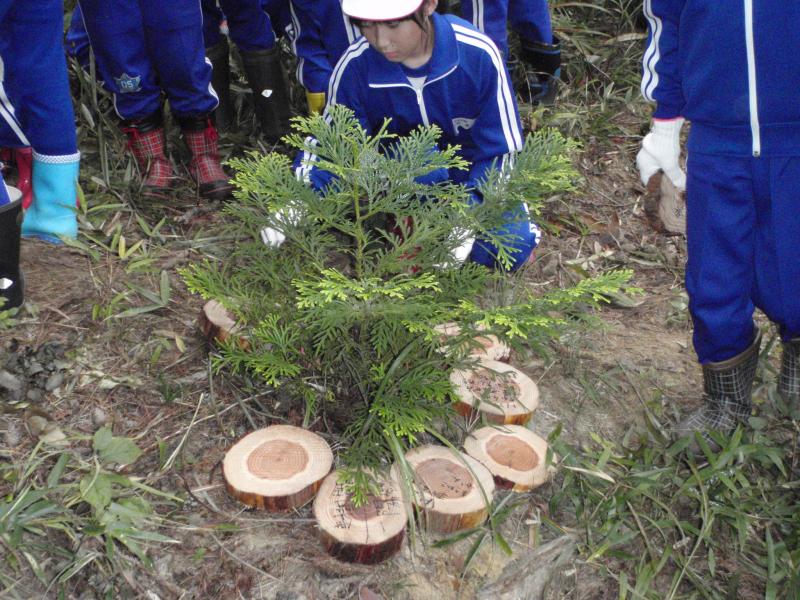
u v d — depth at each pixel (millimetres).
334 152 2195
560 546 2250
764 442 2598
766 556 2371
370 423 2271
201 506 2186
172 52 3213
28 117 2797
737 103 2037
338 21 3443
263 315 2398
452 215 2297
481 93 2863
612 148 4363
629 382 2855
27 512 2059
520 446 2385
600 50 5016
